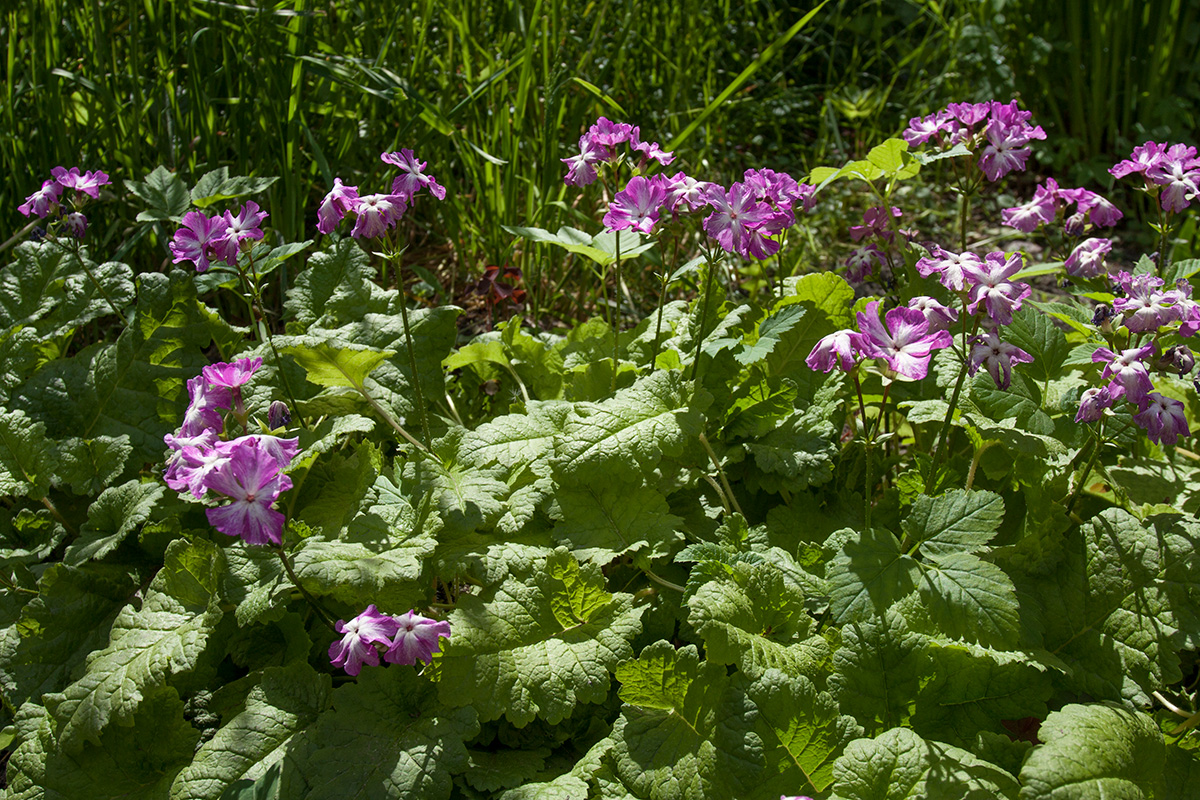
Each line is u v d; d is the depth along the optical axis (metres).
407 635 0.46
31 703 0.52
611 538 0.55
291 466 0.52
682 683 0.48
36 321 0.68
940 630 0.48
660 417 0.56
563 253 0.89
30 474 0.59
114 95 0.81
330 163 0.86
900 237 0.68
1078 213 0.66
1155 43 1.15
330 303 0.67
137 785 0.49
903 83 1.32
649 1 1.00
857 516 0.60
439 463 0.56
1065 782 0.42
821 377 0.64
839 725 0.46
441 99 0.88
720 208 0.55
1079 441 0.58
